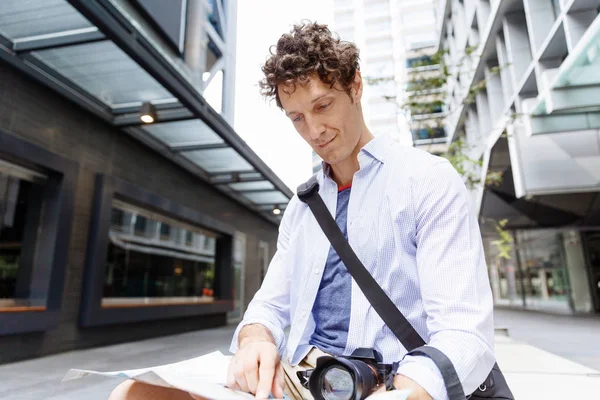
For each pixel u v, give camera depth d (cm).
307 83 96
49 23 471
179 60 652
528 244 1698
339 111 99
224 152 877
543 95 783
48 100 573
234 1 1101
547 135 913
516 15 1196
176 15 655
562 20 834
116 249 730
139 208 796
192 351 614
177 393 83
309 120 99
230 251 1220
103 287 648
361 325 96
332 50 96
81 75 581
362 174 106
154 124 726
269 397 74
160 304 814
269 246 1591
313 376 73
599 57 653
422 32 4497
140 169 780
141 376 65
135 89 620
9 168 528
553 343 601
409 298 95
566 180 884
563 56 951
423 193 92
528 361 414
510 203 1245
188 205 967
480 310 76
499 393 86
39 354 543
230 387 80
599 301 1386
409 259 95
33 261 555
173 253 952
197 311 986
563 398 262
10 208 541
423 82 687
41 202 572
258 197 1267
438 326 76
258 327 107
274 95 110
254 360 80
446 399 65
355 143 104
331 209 113
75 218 610
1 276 532
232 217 1251
